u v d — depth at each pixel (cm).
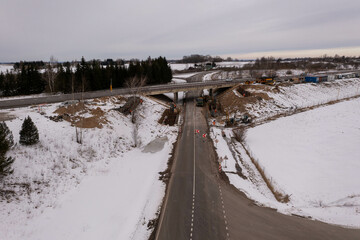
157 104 5841
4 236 1563
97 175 2603
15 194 1955
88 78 6181
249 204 2192
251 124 4969
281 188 2598
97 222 1895
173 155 3312
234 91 6862
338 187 2530
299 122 5100
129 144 3631
